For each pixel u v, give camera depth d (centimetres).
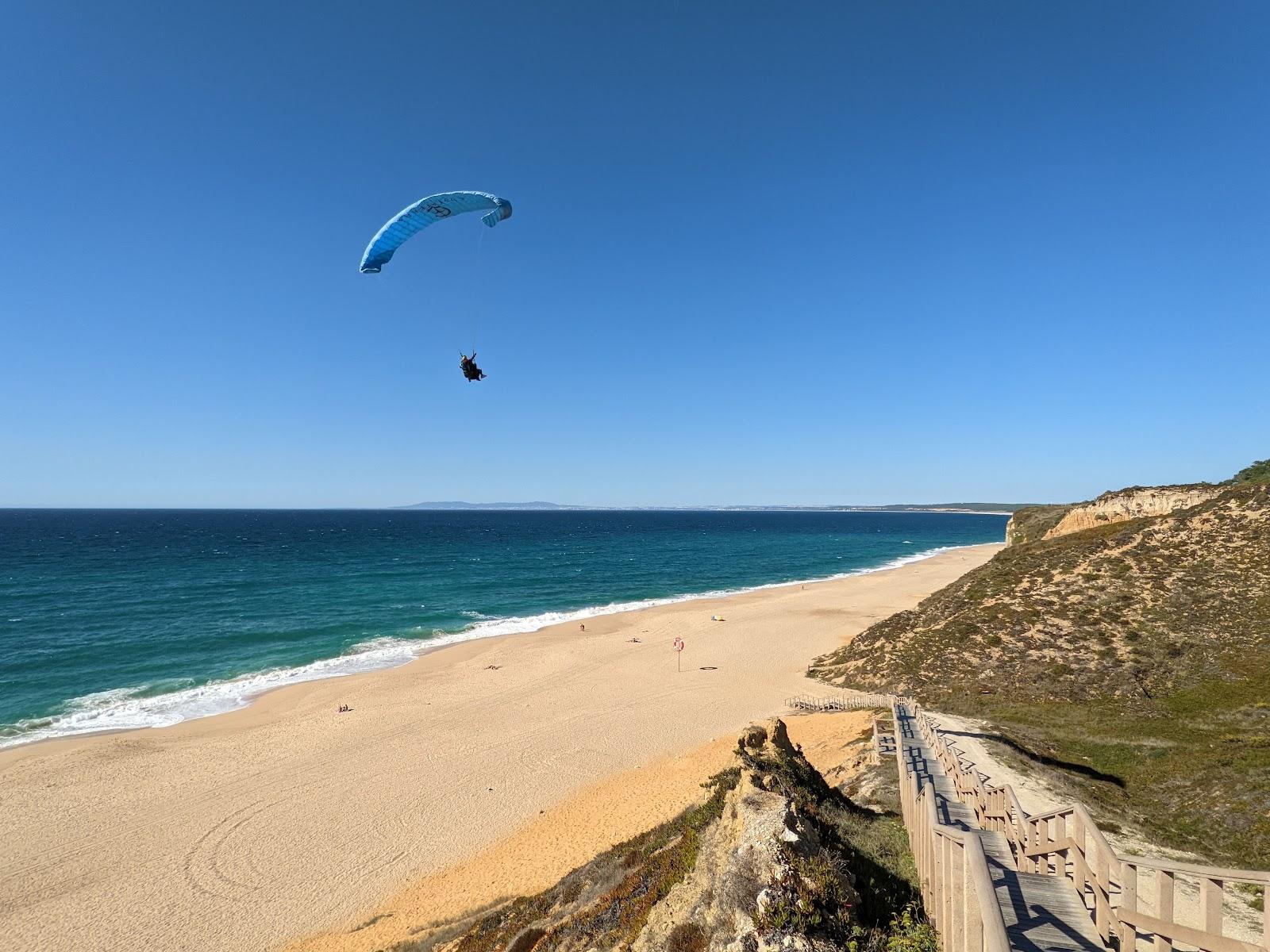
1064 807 854
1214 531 3397
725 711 3244
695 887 1043
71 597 6231
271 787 2497
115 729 3109
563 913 1393
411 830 2200
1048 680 2742
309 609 5878
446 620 5588
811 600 6675
